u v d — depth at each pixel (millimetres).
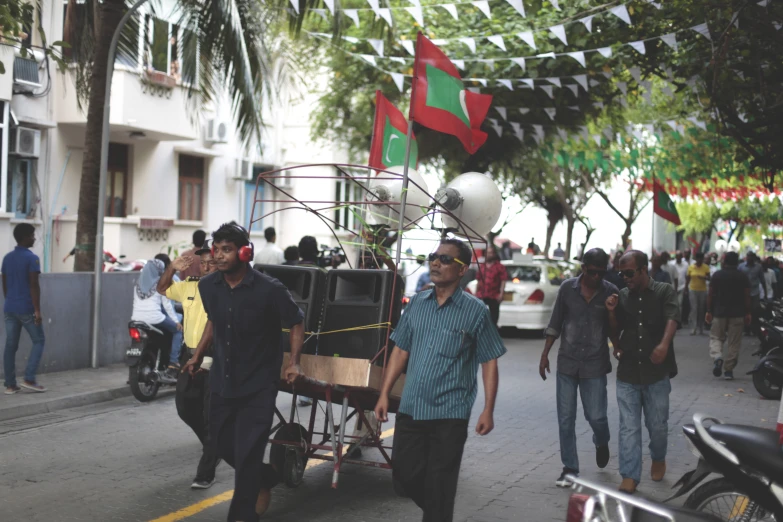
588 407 6996
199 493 6602
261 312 5309
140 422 9508
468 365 4836
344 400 6203
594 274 6855
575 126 19078
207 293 5379
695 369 15312
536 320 20156
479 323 4820
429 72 6930
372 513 6188
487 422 4742
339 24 13391
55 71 18656
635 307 6840
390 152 8023
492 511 6309
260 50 16594
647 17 12945
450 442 4699
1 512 6023
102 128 13453
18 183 18062
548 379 13594
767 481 4285
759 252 49812
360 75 23406
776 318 12820
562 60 16719
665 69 13344
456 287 4926
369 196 7695
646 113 20109
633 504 3617
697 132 17125
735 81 11250
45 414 9867
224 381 5379
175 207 23234
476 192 7438
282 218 29031
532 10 16625
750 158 15320
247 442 5309
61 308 12320
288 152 28594
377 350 6277
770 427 9891
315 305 6527
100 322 12977
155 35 19531
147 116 19906
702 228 42156
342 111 26000
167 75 20188
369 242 7383
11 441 8375
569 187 36875
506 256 32812
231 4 13789
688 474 4902
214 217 24953
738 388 13039
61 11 18078
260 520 5977
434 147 22547
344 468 7551
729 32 10812
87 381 11562
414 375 4801
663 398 6871
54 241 19000
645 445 8906
